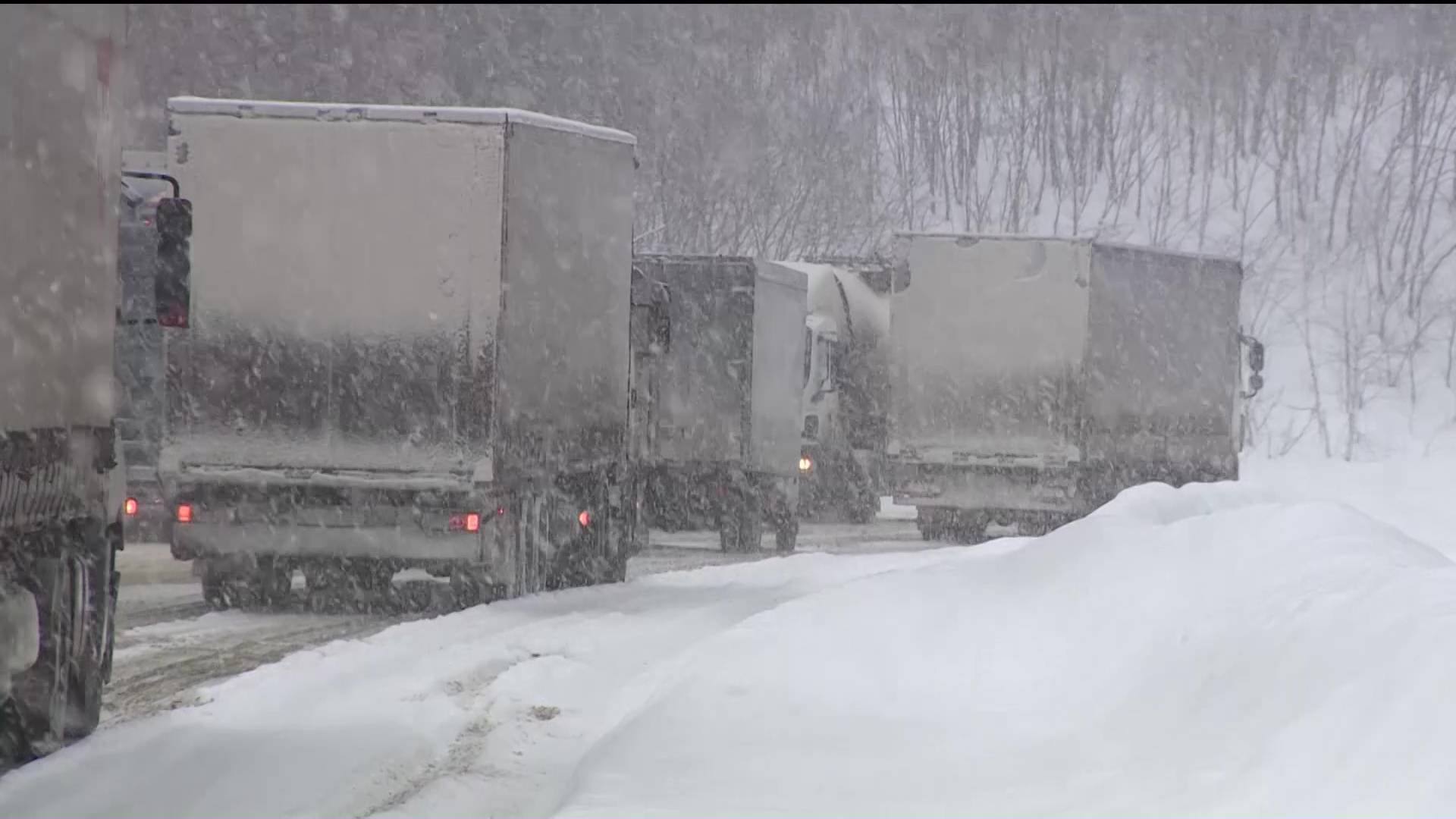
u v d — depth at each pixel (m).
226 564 61.94
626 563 76.56
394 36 112.88
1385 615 26.75
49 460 33.38
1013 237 108.25
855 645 41.19
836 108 163.62
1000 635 40.81
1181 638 33.84
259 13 104.56
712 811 27.05
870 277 132.38
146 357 73.44
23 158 30.98
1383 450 196.12
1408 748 22.41
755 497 99.12
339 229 61.06
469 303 60.84
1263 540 39.16
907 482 109.81
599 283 71.12
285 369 61.19
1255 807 23.48
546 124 64.12
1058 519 109.12
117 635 53.75
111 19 36.00
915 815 26.70
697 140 152.88
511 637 52.84
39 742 34.53
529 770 34.28
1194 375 123.19
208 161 61.25
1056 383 107.62
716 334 97.19
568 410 68.06
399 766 33.91
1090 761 29.64
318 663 46.72
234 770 32.78
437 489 60.84
